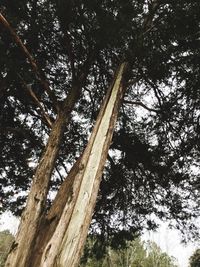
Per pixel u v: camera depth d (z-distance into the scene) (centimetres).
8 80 861
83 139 1162
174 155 1059
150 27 809
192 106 961
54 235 564
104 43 754
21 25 788
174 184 1101
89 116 1131
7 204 1223
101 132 698
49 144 806
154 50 757
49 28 822
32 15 796
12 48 838
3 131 980
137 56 770
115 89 778
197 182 1074
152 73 854
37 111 1012
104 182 1166
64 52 919
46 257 539
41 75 848
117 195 1173
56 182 1222
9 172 1164
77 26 797
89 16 720
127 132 1105
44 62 936
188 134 1016
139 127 1092
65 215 585
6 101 1008
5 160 1130
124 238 1248
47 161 775
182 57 827
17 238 638
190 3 770
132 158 1120
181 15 777
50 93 864
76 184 625
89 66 941
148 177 1127
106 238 1252
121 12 711
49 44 883
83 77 944
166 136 1058
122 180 1158
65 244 548
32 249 582
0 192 1198
